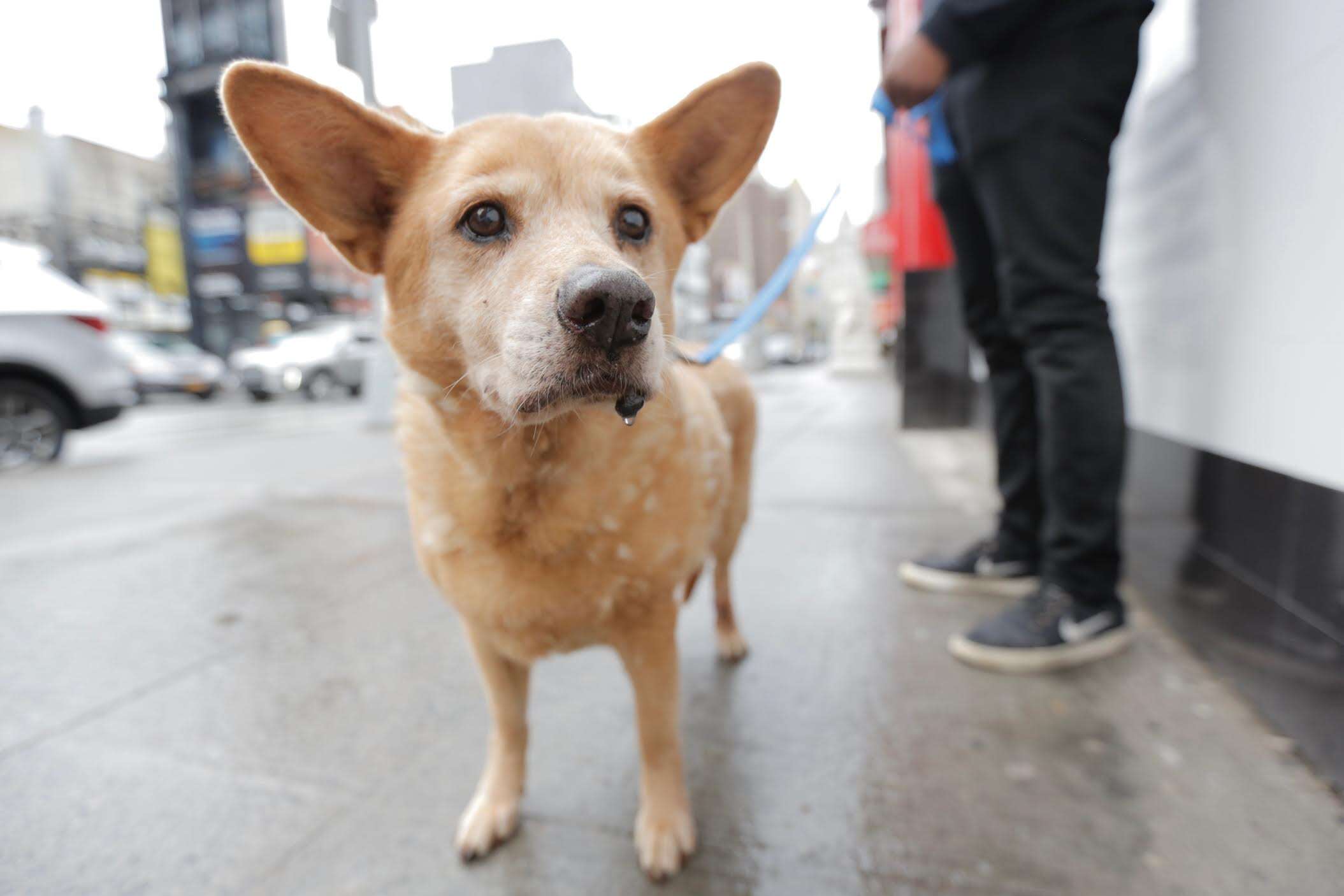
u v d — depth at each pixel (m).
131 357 16.78
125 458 7.30
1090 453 2.21
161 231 30.28
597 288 1.13
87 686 2.33
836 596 2.94
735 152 1.68
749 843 1.58
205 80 26.06
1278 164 1.87
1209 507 2.23
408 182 1.46
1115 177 3.10
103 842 1.62
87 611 2.96
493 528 1.42
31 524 4.46
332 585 3.24
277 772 1.86
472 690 2.28
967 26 2.04
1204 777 1.73
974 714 2.04
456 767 1.87
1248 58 2.01
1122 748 1.86
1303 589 1.77
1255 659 1.99
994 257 2.71
